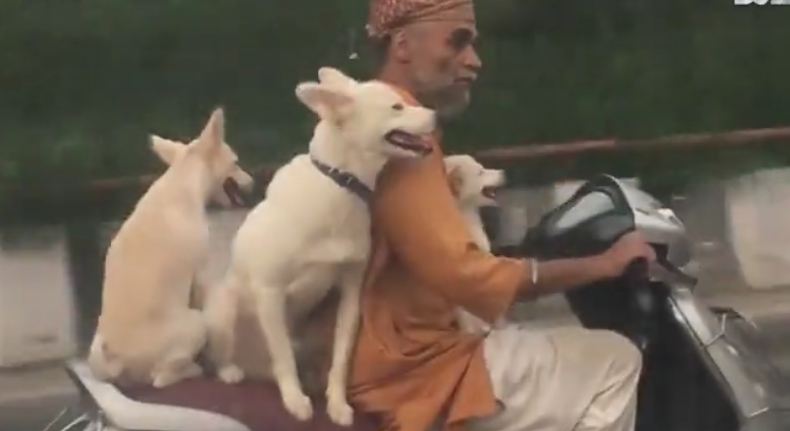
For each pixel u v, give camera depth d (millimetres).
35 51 5957
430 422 3064
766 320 6094
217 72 5922
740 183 6734
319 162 3002
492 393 3096
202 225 3127
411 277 3131
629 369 3223
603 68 6496
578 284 3102
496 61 6277
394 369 3090
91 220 5992
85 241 5980
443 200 3055
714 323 3389
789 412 3309
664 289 3408
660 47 6660
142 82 5984
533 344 3215
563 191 5031
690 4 6719
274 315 3010
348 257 3023
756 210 6715
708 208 6664
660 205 3531
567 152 6277
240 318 3062
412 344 3115
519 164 6117
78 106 5996
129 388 3094
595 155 6348
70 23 5953
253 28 5883
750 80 6832
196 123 5949
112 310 3088
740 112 6801
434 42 3139
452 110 3211
